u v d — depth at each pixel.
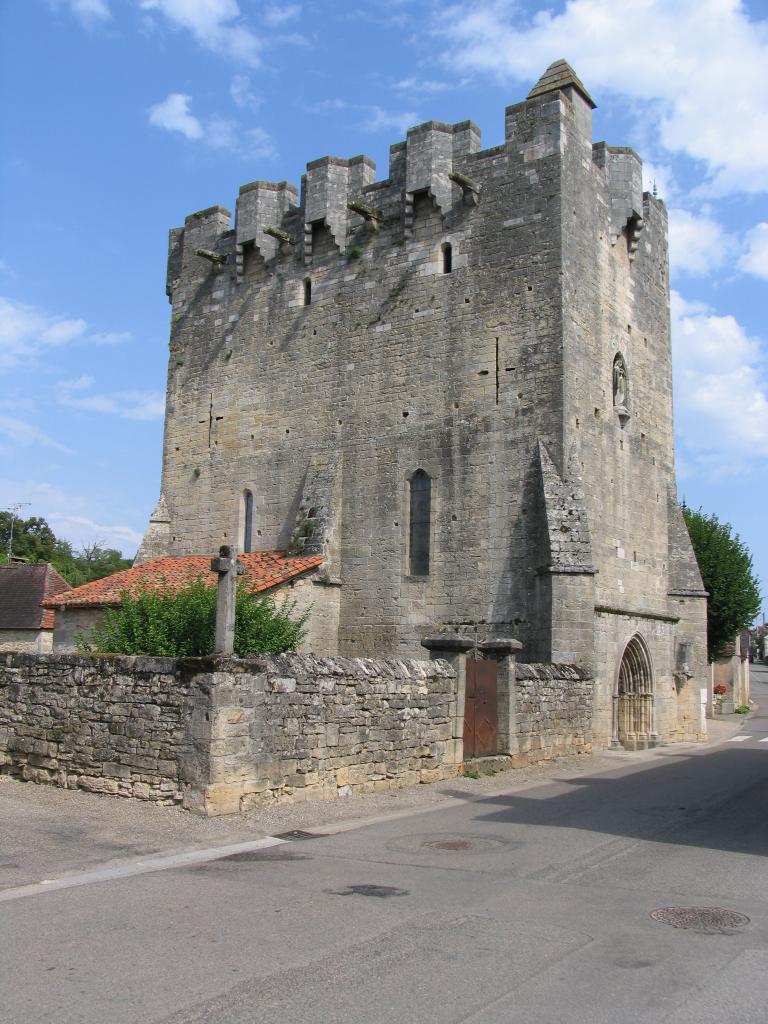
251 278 34.66
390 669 18.05
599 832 13.88
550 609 25.30
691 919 9.12
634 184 31.55
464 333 28.92
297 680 15.75
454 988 7.18
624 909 9.48
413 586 28.64
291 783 15.49
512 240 28.47
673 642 32.62
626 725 29.92
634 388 31.88
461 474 28.27
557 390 26.92
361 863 11.63
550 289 27.53
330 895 9.98
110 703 16.05
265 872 11.10
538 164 28.36
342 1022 6.55
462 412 28.56
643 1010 6.75
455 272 29.38
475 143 30.05
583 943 8.30
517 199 28.58
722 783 19.86
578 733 24.61
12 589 48.25
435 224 30.02
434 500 28.64
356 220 32.06
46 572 49.38
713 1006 6.82
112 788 15.77
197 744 14.54
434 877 10.87
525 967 7.65
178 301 36.88
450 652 19.78
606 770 22.33
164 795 14.91
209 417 34.97
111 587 30.70
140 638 20.42
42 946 8.19
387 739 17.59
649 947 8.19
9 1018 6.60
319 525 30.08
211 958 7.87
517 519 26.97
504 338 28.14
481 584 27.34
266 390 33.47
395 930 8.68
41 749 17.22
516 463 27.31
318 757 16.03
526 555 26.64
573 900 9.84
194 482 34.97
